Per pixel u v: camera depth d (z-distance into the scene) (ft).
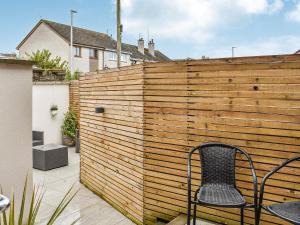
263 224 10.97
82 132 20.75
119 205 15.98
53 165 25.26
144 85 13.48
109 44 100.68
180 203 12.81
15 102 12.75
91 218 15.10
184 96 12.44
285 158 10.45
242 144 11.24
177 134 12.72
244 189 11.27
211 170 10.73
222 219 11.81
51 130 36.37
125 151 15.23
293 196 10.35
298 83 10.09
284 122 10.41
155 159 13.39
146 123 13.57
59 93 37.24
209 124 11.91
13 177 12.78
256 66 10.80
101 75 17.57
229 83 11.38
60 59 79.05
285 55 10.25
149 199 13.65
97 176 18.60
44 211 15.90
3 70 12.31
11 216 7.25
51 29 87.76
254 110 10.94
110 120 16.65
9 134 12.60
